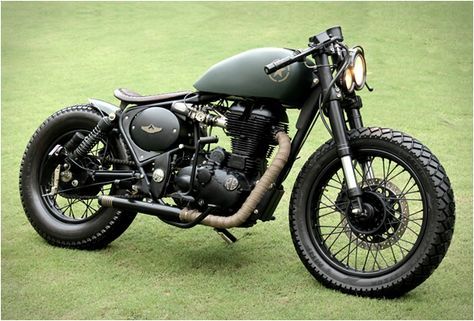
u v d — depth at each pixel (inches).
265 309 136.5
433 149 237.0
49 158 175.2
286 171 149.9
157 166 158.2
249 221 148.6
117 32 407.8
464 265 156.6
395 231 140.0
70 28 422.9
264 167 154.0
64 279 151.4
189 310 136.6
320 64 145.1
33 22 440.5
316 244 147.9
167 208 154.6
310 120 149.3
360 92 295.1
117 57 358.0
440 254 135.6
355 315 133.4
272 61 147.4
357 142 144.2
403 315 133.4
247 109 152.4
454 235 173.6
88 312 136.3
